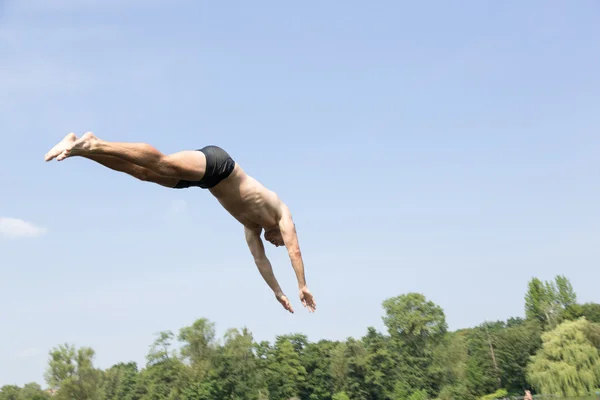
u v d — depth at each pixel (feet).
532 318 426.10
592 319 395.55
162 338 307.99
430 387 346.74
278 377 346.13
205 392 283.38
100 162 25.90
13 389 328.49
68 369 257.55
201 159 28.76
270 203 31.99
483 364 368.07
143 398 318.04
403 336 364.58
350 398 343.46
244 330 311.88
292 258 32.09
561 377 247.50
